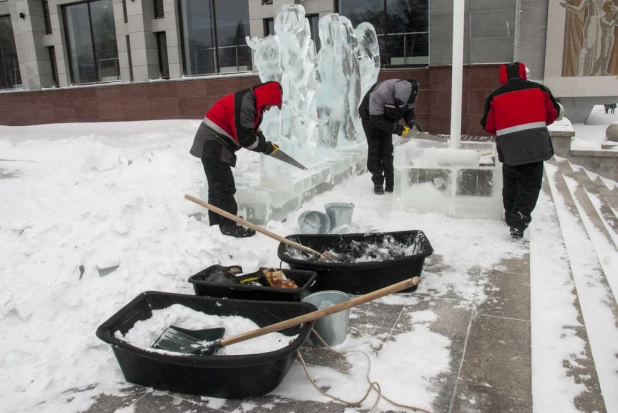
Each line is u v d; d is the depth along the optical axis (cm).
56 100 1656
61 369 259
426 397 225
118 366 259
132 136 1109
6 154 881
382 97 545
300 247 350
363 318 303
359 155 714
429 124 1127
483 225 473
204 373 226
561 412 215
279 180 490
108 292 312
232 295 296
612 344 278
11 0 1656
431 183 505
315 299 290
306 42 574
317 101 662
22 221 396
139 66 1480
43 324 292
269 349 253
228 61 1415
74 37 1627
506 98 416
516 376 239
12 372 256
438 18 1055
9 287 319
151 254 345
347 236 375
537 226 471
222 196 436
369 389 229
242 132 411
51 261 330
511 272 364
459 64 514
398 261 324
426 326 290
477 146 629
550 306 312
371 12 1204
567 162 816
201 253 353
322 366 254
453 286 343
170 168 607
